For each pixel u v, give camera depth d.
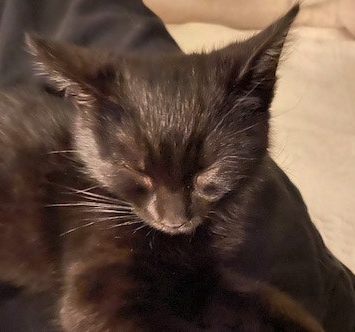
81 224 0.21
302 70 0.40
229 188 0.20
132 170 0.20
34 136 0.22
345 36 0.43
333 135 0.37
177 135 0.19
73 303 0.20
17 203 0.22
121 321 0.20
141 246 0.21
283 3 0.42
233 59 0.20
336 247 0.33
